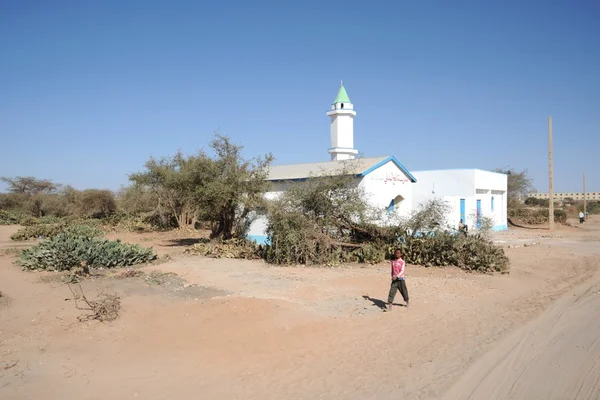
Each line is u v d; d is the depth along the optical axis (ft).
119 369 22.77
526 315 32.14
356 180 68.33
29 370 22.59
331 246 56.24
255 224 73.15
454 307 34.22
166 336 26.99
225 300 33.14
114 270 47.91
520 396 18.89
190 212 103.86
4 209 164.96
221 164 66.49
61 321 29.99
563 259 59.52
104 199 140.67
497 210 116.16
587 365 22.18
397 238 57.21
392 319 30.66
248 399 19.38
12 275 45.91
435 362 22.95
